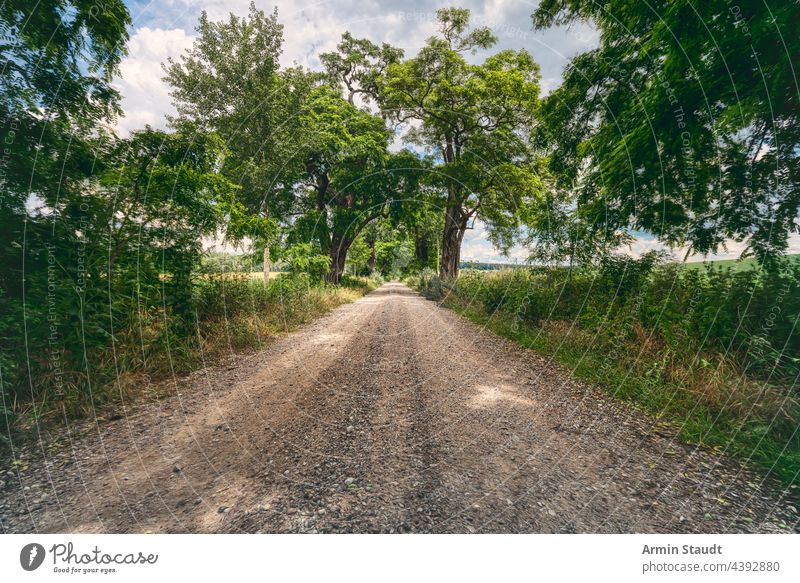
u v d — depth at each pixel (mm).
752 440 2854
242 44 12492
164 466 2523
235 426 3199
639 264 6355
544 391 4199
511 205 19266
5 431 2875
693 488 2279
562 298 7719
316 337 7664
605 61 6777
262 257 12883
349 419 3363
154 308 5441
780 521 1978
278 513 1999
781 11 3693
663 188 5762
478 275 14273
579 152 8141
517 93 17734
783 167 4336
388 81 21016
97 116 4789
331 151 17859
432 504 2086
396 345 6824
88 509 2049
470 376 4785
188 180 6125
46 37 4148
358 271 40969
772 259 4371
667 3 5281
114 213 4879
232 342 6410
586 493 2211
